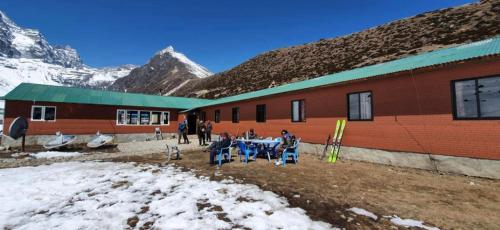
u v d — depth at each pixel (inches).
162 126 1039.6
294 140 427.2
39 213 204.2
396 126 386.0
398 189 260.4
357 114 450.0
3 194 252.2
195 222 181.3
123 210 207.2
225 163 423.5
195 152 572.1
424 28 1610.5
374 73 422.6
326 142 499.8
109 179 310.0
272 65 2497.5
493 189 252.5
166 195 245.8
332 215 192.2
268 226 173.3
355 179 305.3
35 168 383.2
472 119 304.8
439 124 335.9
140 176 325.1
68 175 332.5
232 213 197.0
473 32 1216.8
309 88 526.6
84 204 222.5
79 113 846.5
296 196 237.9
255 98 699.4
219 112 924.6
